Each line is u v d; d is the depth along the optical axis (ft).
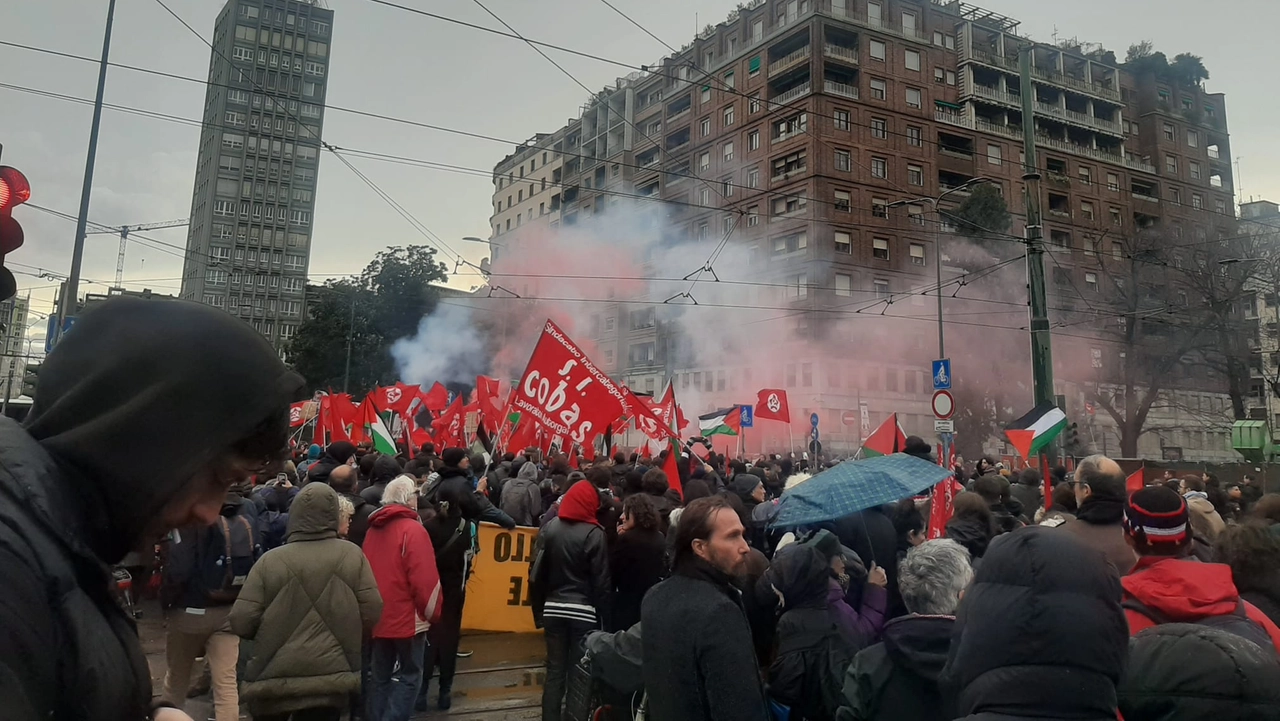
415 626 16.48
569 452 44.96
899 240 153.07
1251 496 31.12
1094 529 13.89
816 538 12.47
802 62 153.17
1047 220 170.09
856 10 156.66
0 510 2.44
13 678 2.26
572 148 228.22
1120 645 6.32
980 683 6.46
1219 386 171.73
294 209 301.02
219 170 291.99
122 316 2.99
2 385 75.92
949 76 166.61
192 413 2.85
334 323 152.46
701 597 9.02
